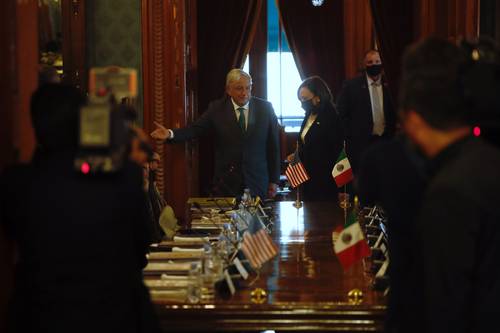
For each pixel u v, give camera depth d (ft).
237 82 35.42
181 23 36.27
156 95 36.32
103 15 36.09
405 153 13.58
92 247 13.23
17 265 13.80
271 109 36.35
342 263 19.45
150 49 36.19
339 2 47.78
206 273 18.70
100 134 12.96
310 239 26.73
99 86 14.24
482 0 35.42
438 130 12.55
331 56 48.06
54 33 34.63
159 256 21.58
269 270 21.48
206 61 44.55
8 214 13.50
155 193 27.07
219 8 44.37
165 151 36.27
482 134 13.29
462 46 13.29
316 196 38.37
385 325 13.92
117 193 13.48
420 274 13.14
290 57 49.73
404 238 13.61
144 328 13.78
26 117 15.74
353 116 40.60
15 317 13.21
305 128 38.60
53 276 13.16
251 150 35.68
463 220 11.78
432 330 11.84
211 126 35.88
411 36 43.73
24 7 15.58
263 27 49.55
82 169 13.15
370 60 40.11
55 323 13.05
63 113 13.65
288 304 17.48
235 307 17.38
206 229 26.71
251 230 21.97
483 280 11.98
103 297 13.19
